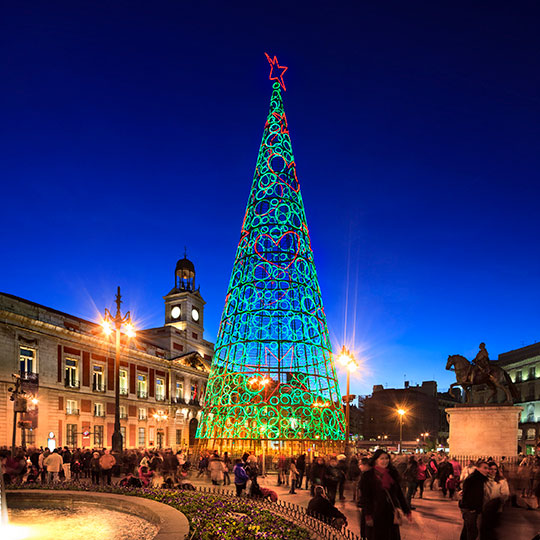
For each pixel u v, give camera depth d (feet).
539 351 204.44
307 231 112.68
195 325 242.37
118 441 88.89
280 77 120.88
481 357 87.56
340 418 109.81
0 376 126.82
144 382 192.95
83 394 156.04
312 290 110.42
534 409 205.05
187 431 219.61
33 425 134.31
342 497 58.90
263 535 30.17
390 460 24.52
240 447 106.42
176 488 56.18
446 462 66.18
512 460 77.00
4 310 128.98
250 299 110.42
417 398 341.82
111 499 47.34
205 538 30.04
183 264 247.50
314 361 108.78
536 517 45.70
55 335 146.30
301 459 75.61
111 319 95.45
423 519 46.47
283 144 115.75
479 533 30.86
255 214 111.75
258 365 108.78
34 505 48.85
